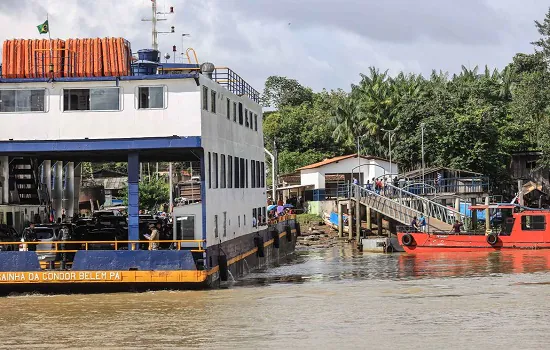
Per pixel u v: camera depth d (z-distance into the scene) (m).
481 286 39.94
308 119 118.31
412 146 92.19
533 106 76.38
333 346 26.55
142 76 36.19
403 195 76.62
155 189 86.75
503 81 103.88
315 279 44.56
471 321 30.30
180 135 36.03
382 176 84.44
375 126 107.69
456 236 59.94
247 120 49.03
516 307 33.19
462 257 55.97
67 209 57.25
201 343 27.23
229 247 41.78
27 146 36.31
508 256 55.56
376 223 83.25
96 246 39.41
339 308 33.47
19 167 47.28
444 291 38.28
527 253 57.19
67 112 36.31
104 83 36.25
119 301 34.53
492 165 87.12
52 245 38.59
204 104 37.22
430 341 27.11
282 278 45.06
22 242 35.16
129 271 35.16
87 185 89.25
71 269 35.25
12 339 28.23
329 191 93.81
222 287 39.12
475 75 112.56
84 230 43.72
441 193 77.44
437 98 94.19
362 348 26.23
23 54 36.84
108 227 44.06
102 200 85.50
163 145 36.06
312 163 110.00
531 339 27.23
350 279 44.44
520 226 58.91
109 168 104.56
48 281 35.16
